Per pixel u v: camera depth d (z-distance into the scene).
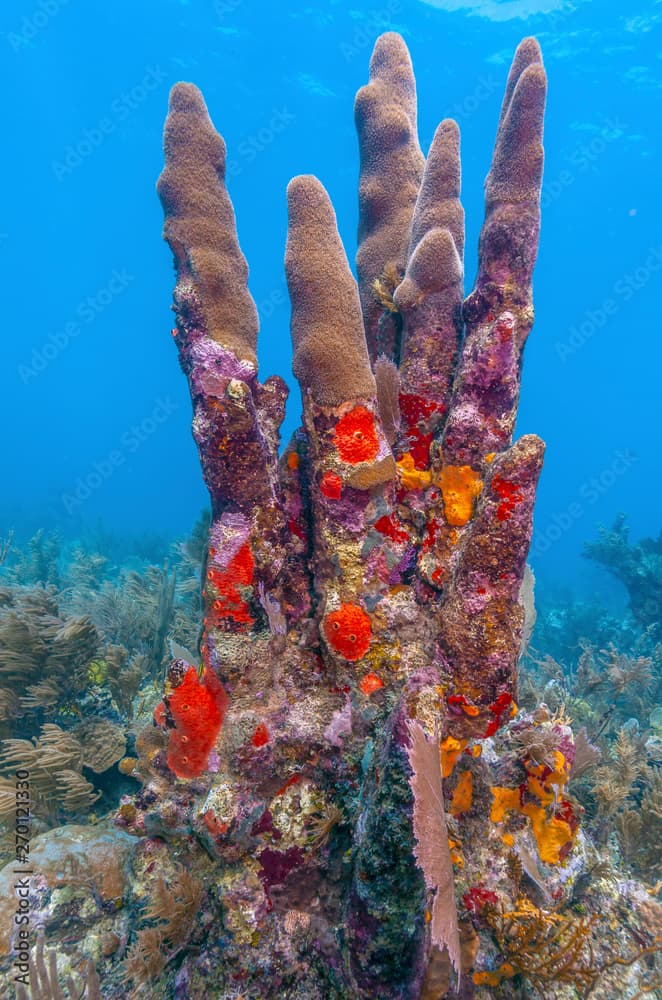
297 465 3.09
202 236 2.62
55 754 4.03
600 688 6.55
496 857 2.71
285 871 2.58
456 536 2.78
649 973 2.86
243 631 2.72
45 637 4.82
